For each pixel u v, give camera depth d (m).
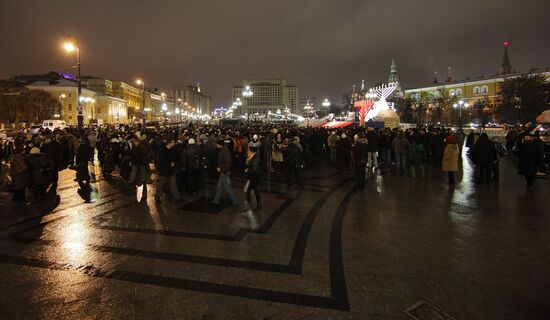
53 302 4.08
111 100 102.00
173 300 4.12
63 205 8.99
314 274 4.80
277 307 3.95
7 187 9.75
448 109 74.88
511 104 51.22
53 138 13.77
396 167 16.50
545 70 69.62
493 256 5.39
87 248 5.83
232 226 7.05
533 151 10.91
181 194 10.44
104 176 13.98
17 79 98.00
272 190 11.00
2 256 5.50
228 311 3.87
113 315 3.80
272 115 118.19
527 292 4.28
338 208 8.51
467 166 17.17
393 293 4.26
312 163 17.86
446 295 4.21
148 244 6.02
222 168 8.83
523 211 8.09
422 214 7.88
